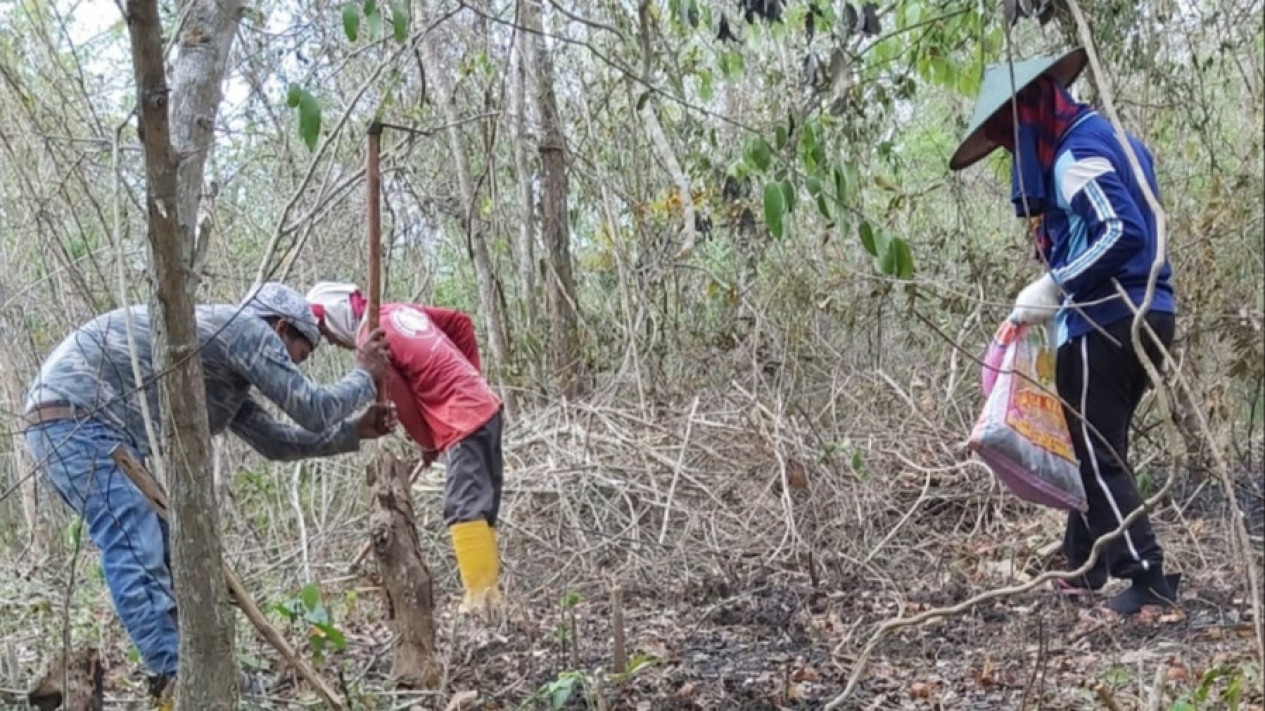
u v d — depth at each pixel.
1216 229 6.11
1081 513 4.15
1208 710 3.01
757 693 3.54
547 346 8.01
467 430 4.38
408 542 3.54
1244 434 6.62
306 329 3.73
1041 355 4.05
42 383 3.36
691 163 6.70
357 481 5.96
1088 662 3.58
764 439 5.83
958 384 6.73
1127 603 4.02
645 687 3.62
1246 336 5.67
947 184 7.99
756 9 4.61
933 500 5.95
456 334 4.71
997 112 3.98
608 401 6.91
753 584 5.02
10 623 4.41
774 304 7.30
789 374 7.05
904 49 6.26
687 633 4.31
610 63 3.57
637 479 5.85
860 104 6.06
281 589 4.79
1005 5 3.30
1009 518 5.82
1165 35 6.55
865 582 4.97
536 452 6.31
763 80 7.05
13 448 5.34
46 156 4.64
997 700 3.35
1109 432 3.99
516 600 4.68
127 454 2.78
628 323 7.30
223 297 5.65
